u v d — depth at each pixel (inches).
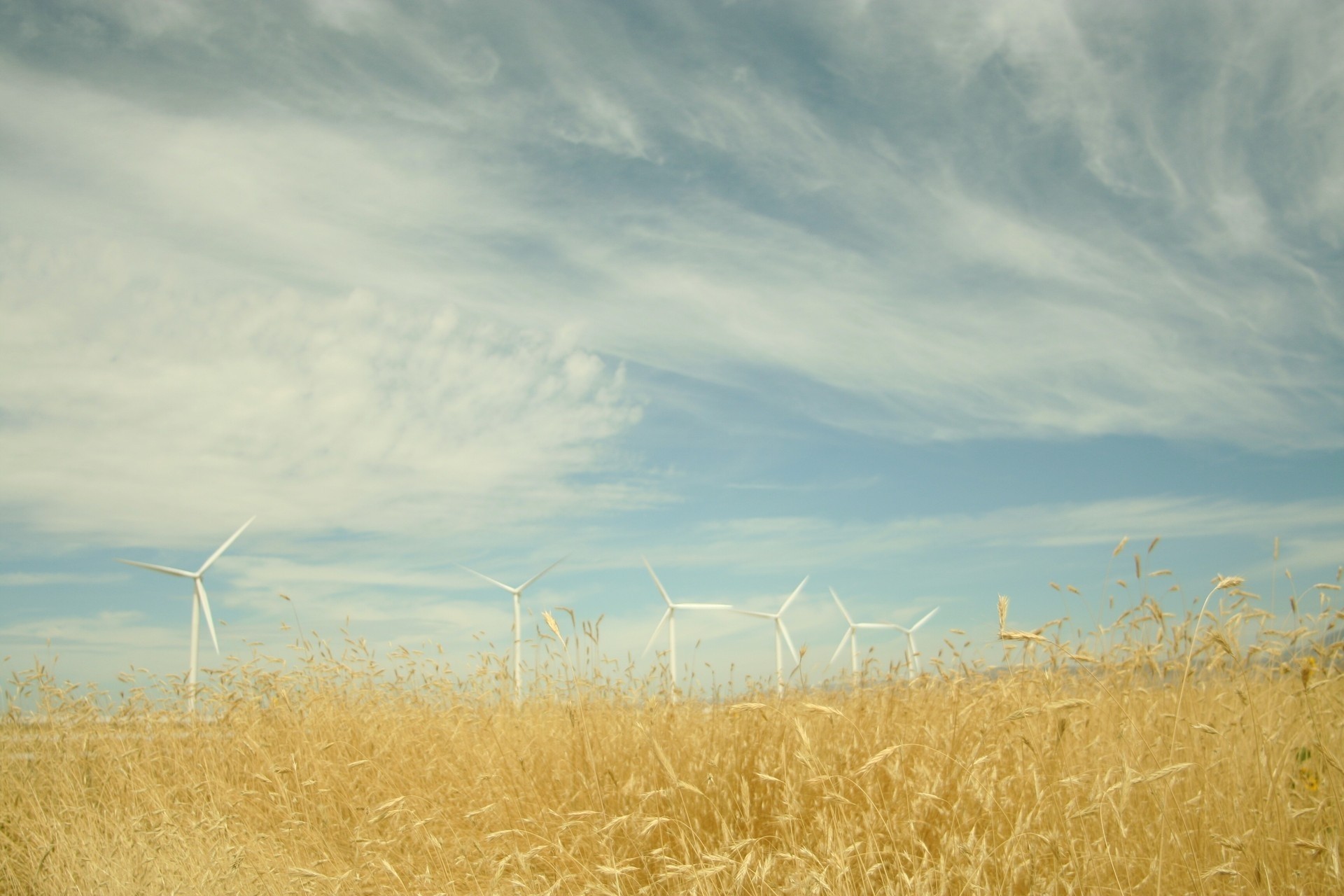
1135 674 242.1
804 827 212.2
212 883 243.0
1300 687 202.2
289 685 430.3
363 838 262.2
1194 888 168.7
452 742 348.5
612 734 295.9
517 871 222.2
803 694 317.7
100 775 370.3
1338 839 163.3
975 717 238.8
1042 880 170.7
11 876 262.7
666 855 208.5
